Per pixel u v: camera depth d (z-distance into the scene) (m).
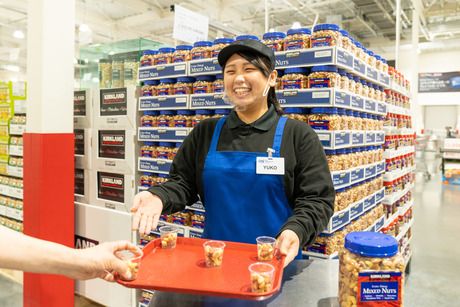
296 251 1.23
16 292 3.59
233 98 1.58
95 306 3.17
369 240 1.10
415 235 5.98
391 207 3.47
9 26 9.63
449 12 10.67
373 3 9.23
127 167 2.90
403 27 11.70
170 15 8.74
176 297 1.30
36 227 2.82
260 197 1.59
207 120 1.81
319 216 1.40
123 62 3.16
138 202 1.51
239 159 1.62
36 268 0.99
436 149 12.50
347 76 2.32
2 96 4.07
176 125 2.68
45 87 2.74
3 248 0.96
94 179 3.14
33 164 2.83
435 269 4.54
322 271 1.50
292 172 1.58
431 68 15.38
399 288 1.04
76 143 3.25
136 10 8.77
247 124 1.66
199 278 1.16
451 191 9.90
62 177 2.89
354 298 1.06
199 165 1.74
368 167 2.71
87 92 3.13
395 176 3.46
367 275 1.04
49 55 2.74
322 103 2.03
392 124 3.56
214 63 2.43
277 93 2.17
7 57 9.75
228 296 1.04
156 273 1.20
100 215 2.98
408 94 4.41
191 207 2.59
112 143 3.00
